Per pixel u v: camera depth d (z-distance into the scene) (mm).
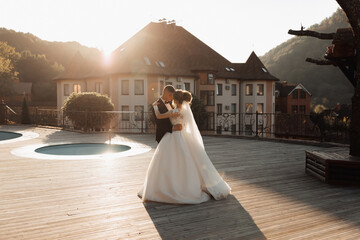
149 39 34344
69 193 4395
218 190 4176
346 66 5707
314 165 5516
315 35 5375
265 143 10156
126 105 29984
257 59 41656
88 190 4555
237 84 39594
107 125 15430
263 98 40656
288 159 7250
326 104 68625
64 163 6590
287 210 3732
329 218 3471
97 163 6602
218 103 36938
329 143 9195
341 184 4945
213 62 38281
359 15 4852
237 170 6043
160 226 3229
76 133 13039
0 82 45750
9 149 8516
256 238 2941
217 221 3371
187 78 33031
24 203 3943
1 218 3426
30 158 7152
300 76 74500
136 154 7758
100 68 33250
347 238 2949
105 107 15383
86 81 34812
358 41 4988
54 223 3291
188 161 4070
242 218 3465
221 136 12094
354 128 5270
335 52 5402
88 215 3535
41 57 69688
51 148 9406
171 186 3984
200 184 4195
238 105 39906
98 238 2934
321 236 2990
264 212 3660
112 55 34000
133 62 30469
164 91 4371
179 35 37812
